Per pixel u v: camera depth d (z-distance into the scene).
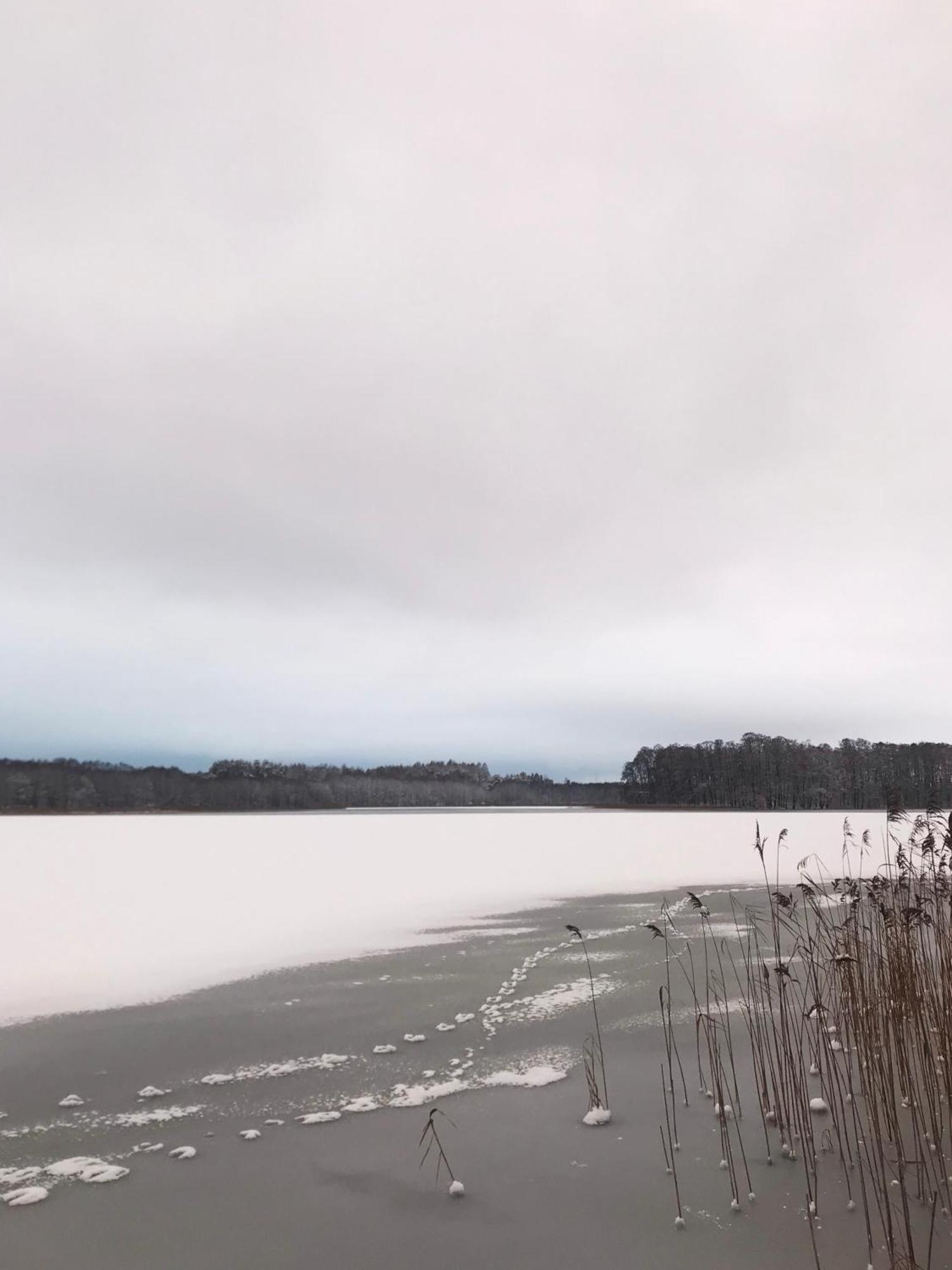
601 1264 4.71
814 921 15.20
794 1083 6.48
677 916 16.80
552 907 18.25
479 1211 5.36
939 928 7.96
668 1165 5.95
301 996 10.88
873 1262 4.62
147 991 11.17
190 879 21.78
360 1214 5.34
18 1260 4.85
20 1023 9.73
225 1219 5.31
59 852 28.98
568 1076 7.83
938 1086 6.46
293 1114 7.00
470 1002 10.55
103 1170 5.98
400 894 19.98
